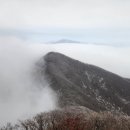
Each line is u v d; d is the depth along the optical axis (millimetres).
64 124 8148
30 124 9781
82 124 8281
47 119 9750
